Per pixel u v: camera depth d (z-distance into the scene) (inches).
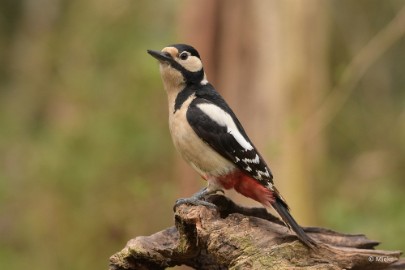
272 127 506.0
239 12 509.7
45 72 730.2
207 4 511.5
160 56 346.9
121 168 596.4
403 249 512.1
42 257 579.8
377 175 624.4
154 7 690.2
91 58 679.1
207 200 327.9
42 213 594.2
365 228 523.2
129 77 634.8
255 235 284.2
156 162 602.9
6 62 788.0
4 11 828.6
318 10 519.8
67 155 607.8
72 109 649.0
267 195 323.9
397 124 653.3
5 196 625.3
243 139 331.9
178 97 346.3
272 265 273.3
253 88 509.4
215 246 287.4
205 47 511.8
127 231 563.2
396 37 557.6
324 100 539.5
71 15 742.5
